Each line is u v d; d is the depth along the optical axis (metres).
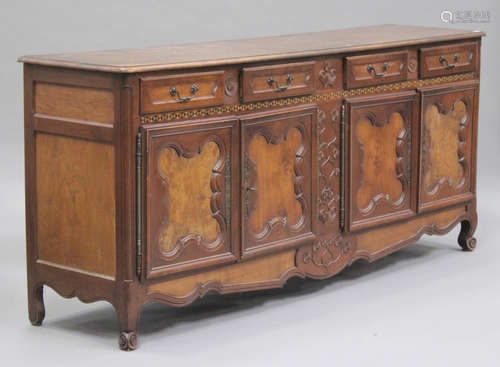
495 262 6.04
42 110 4.93
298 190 5.34
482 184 7.36
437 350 4.84
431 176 5.96
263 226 5.23
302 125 5.31
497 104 7.68
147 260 4.80
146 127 4.73
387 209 5.75
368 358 4.76
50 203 4.97
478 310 5.30
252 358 4.77
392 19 7.69
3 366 4.70
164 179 4.83
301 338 4.98
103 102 4.73
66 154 4.88
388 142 5.71
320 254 5.49
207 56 5.02
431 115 5.91
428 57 5.82
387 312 5.29
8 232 6.37
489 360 4.74
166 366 4.69
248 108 5.10
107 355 4.80
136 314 4.82
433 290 5.59
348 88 5.48
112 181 4.75
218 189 5.02
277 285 5.32
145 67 4.68
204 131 4.94
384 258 6.12
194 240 4.97
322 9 7.62
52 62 4.82
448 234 6.58
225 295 5.52
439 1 7.67
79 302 5.43
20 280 5.66
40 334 5.03
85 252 4.89
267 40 5.70
